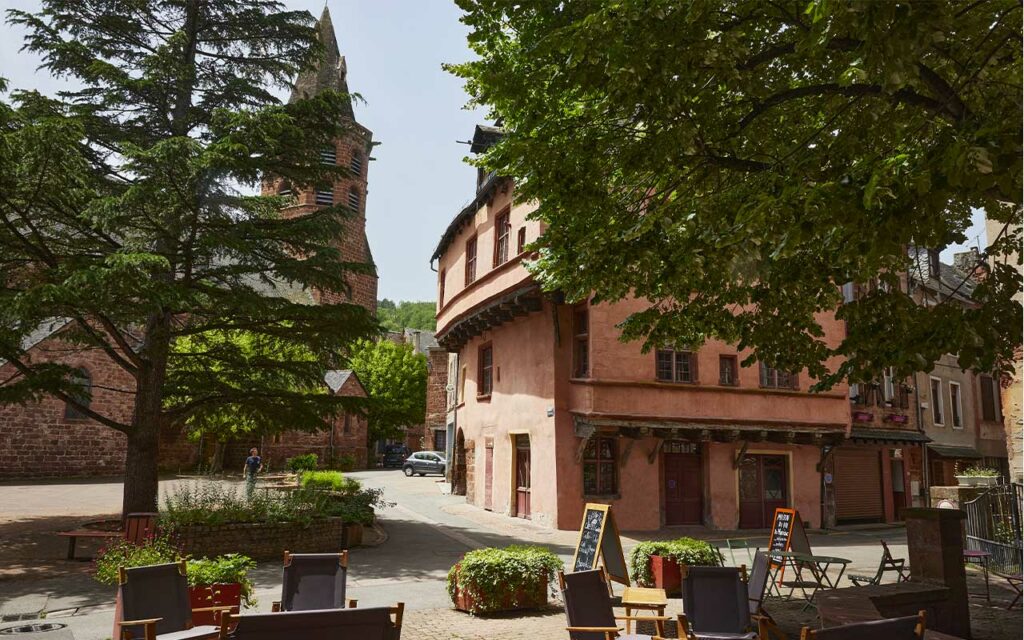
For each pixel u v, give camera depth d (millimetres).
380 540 15250
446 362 50750
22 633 5070
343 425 48750
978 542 12898
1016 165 4344
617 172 7992
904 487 24594
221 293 14445
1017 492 13289
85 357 31906
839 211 4832
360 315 14945
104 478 30828
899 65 4047
